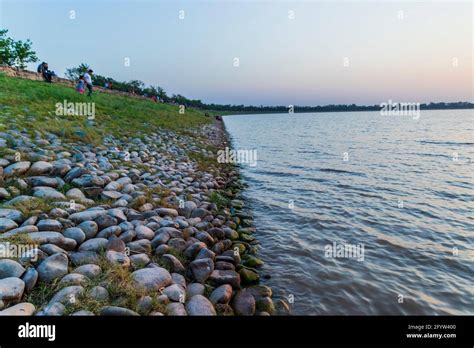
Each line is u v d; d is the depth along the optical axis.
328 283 5.50
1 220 4.56
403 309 4.81
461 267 6.12
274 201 10.68
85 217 5.37
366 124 71.50
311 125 71.56
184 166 12.98
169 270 4.98
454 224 8.41
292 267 6.06
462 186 12.67
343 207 9.95
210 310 4.11
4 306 3.23
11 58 49.44
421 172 15.77
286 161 19.78
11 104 12.52
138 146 13.42
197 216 7.69
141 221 6.14
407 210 9.62
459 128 53.38
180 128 25.41
